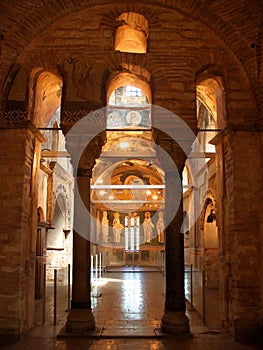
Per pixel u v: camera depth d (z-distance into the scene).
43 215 16.91
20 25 10.34
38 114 11.39
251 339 9.17
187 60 10.62
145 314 12.01
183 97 10.41
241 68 10.60
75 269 9.80
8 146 9.90
